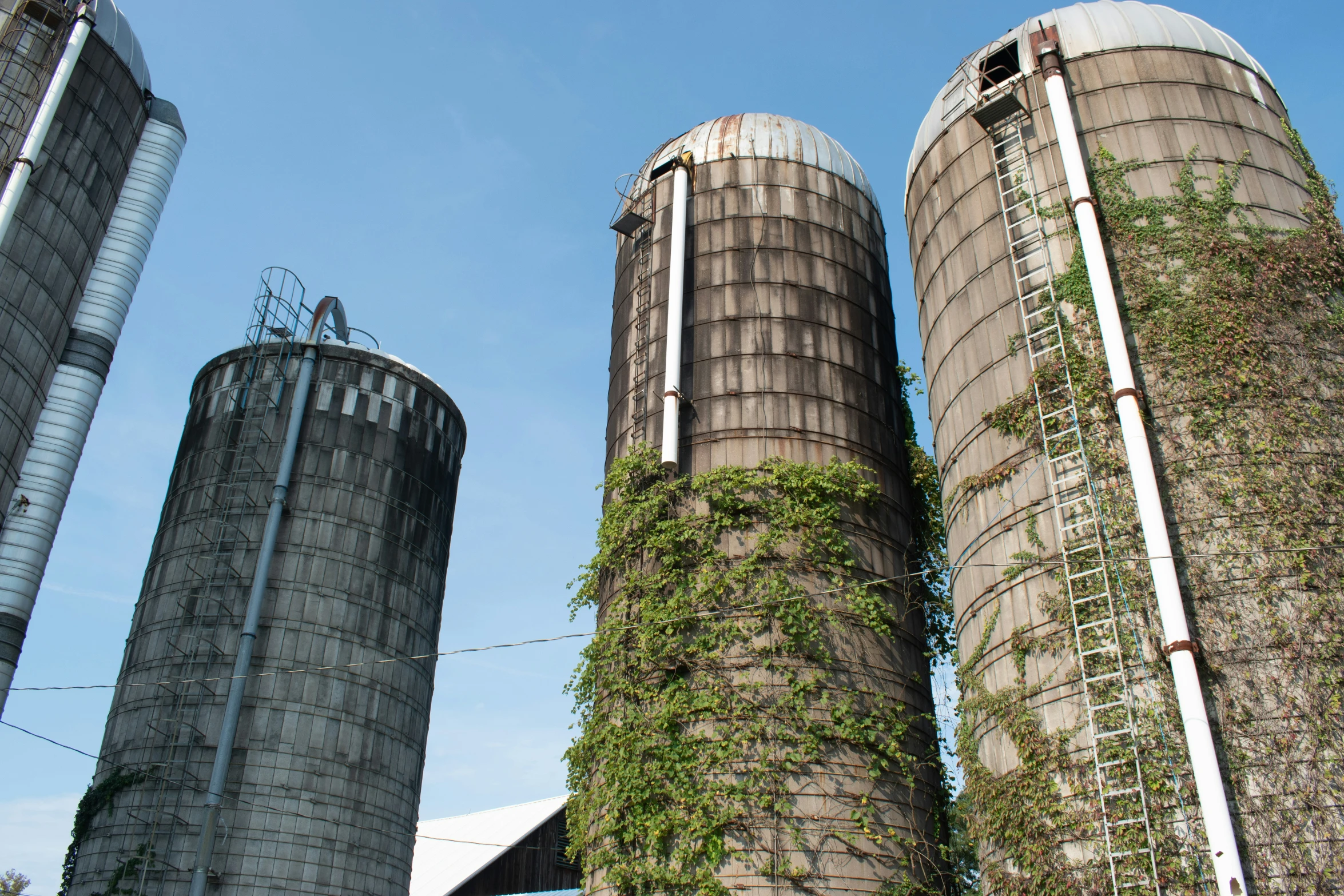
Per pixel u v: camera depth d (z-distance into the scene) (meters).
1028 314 24.30
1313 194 24.19
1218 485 20.34
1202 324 21.75
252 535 40.09
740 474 29.61
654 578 28.83
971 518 24.53
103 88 39.38
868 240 35.81
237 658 37.41
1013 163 26.17
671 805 26.09
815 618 27.73
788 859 25.02
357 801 38.22
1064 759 20.33
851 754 26.66
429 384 46.78
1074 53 26.05
